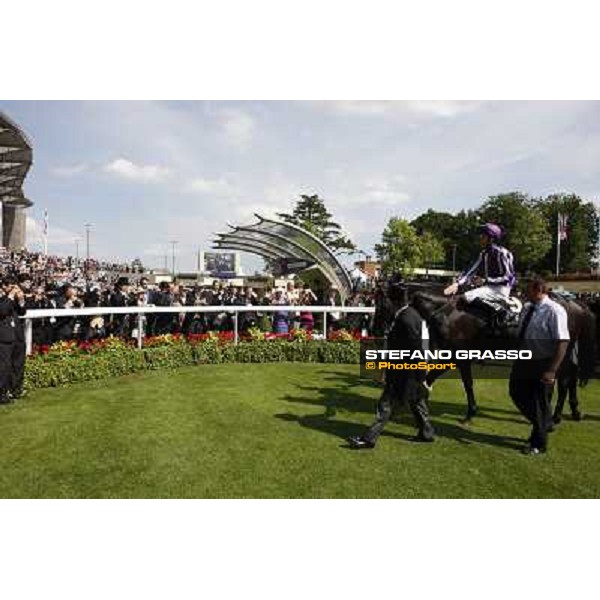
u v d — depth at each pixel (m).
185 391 6.55
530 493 3.74
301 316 11.48
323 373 8.01
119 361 7.54
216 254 30.31
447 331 5.34
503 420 5.52
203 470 4.03
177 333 9.88
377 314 5.72
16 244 50.66
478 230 5.75
